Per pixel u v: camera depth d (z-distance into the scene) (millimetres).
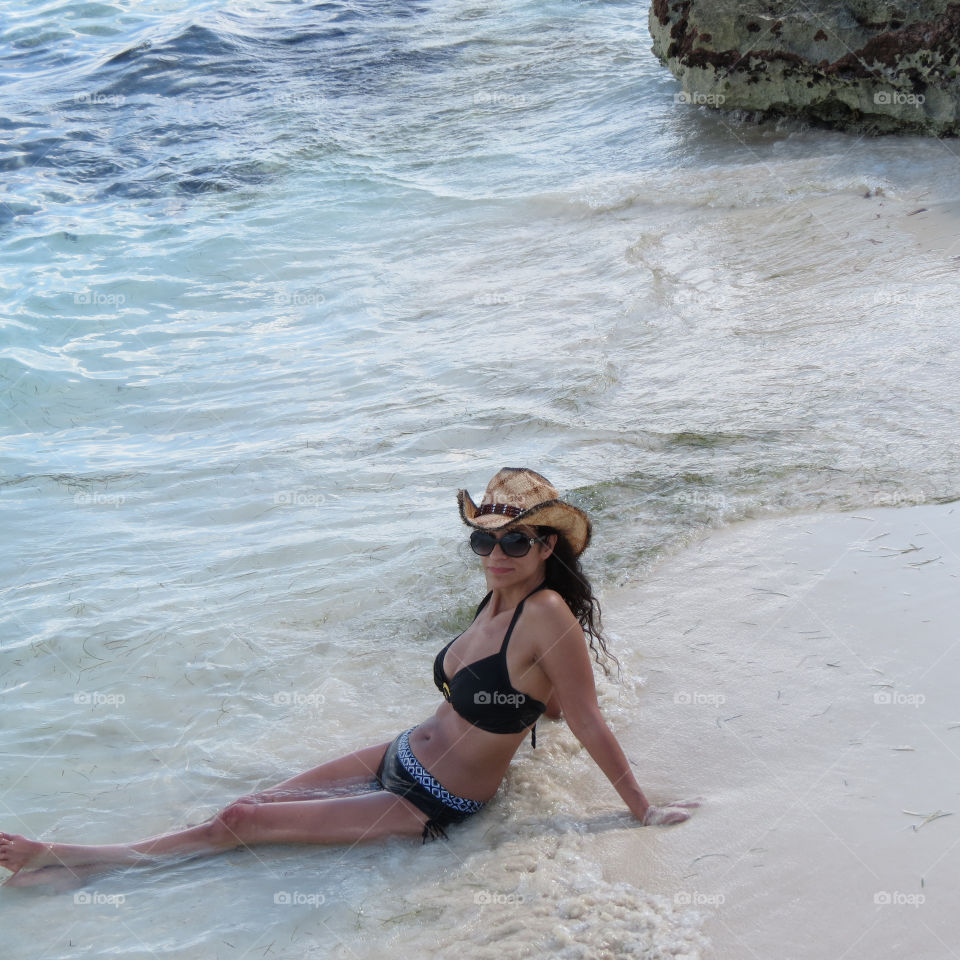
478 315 9266
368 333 9281
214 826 4035
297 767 4516
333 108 15516
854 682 4406
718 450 6406
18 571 6230
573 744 4402
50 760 4691
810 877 3496
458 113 14656
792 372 7230
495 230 11125
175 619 5605
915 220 9352
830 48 11055
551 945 3361
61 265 11250
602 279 9516
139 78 17375
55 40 19625
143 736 4809
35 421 8320
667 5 12531
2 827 4289
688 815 3852
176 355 9297
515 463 6730
